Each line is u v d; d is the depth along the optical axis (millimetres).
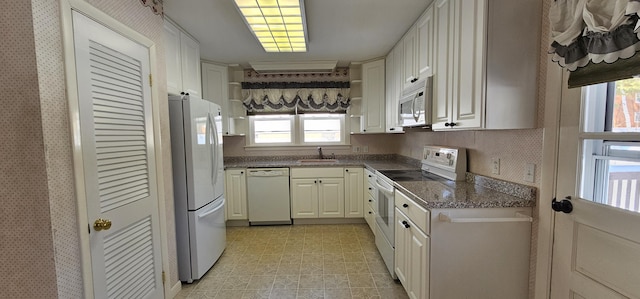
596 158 1133
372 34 2588
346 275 2289
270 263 2523
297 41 2707
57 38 1146
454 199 1509
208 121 2426
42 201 1101
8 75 1063
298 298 1985
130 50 1600
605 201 1100
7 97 1066
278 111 3846
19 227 1108
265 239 3090
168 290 1965
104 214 1383
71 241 1206
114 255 1449
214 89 3412
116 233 1465
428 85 1960
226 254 2721
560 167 1271
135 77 1643
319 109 3826
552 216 1318
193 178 2182
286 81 3836
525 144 1486
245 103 3754
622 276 1023
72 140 1207
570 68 1067
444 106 1767
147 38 1769
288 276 2293
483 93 1371
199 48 2779
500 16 1353
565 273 1260
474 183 1959
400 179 2180
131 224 1585
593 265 1133
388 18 2232
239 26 2365
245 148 3932
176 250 2111
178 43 2346
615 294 1047
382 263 2488
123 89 1536
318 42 2789
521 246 1470
